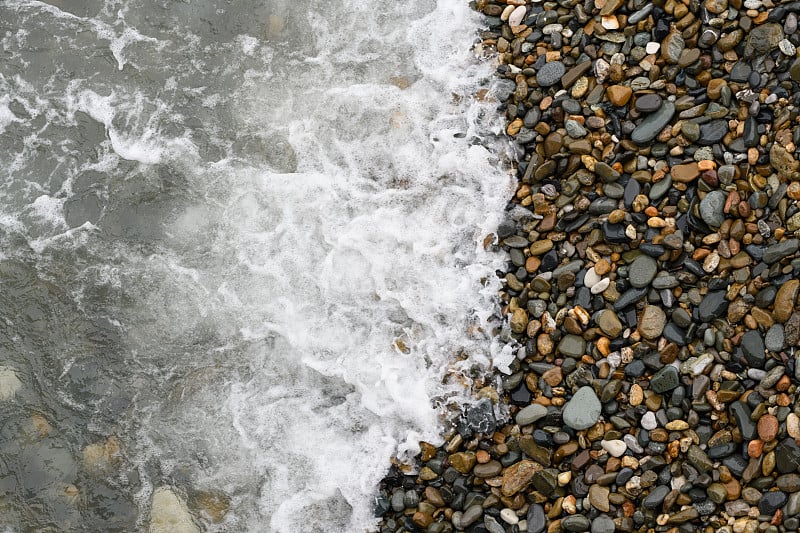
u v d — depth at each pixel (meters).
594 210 2.54
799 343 2.43
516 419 2.52
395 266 2.60
